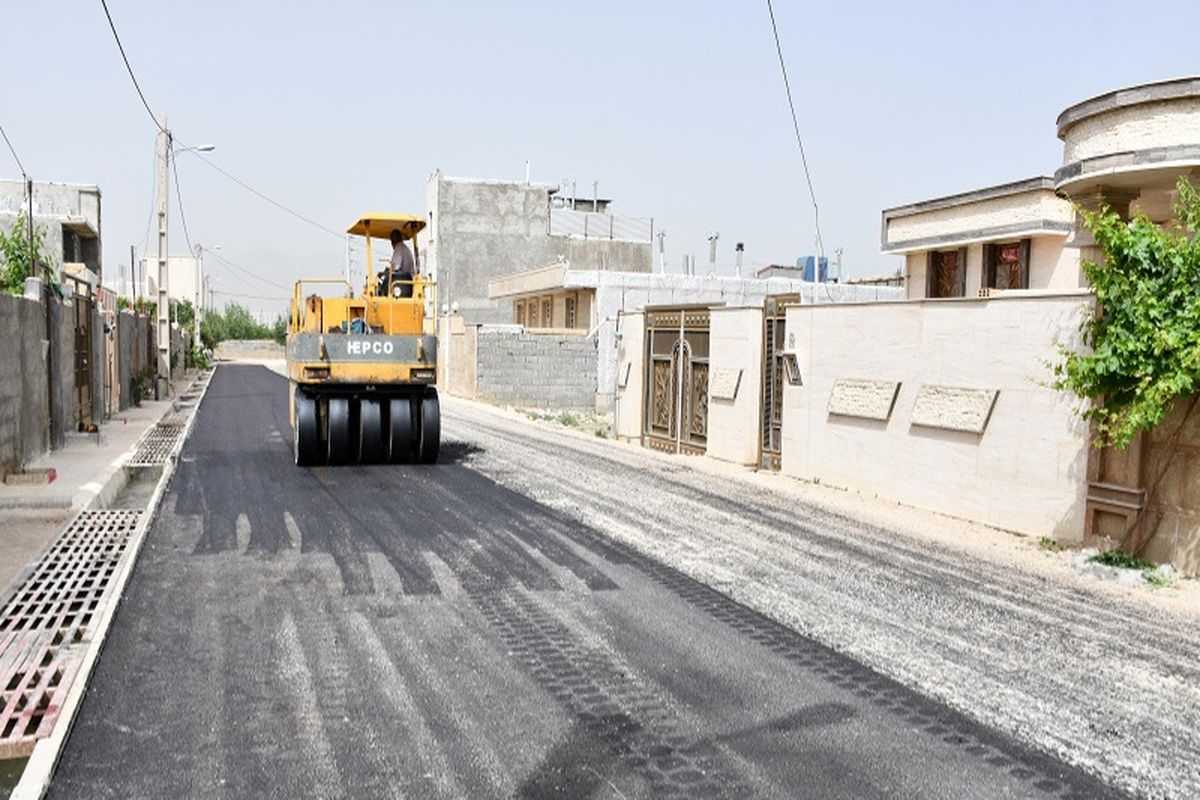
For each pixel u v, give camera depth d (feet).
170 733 16.28
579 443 63.72
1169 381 27.20
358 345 48.75
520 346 106.63
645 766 15.26
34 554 29.30
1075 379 29.99
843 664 20.15
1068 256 60.49
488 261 176.96
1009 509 34.55
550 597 24.80
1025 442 33.91
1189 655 21.25
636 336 64.69
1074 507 31.91
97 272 142.51
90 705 17.42
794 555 30.19
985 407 35.42
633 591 25.52
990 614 24.08
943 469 37.65
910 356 39.88
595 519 35.47
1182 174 32.63
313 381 48.47
